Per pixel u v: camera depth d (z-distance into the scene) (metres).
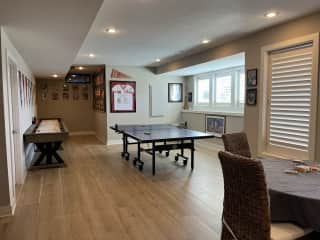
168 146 4.83
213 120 6.95
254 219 1.66
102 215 2.98
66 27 2.92
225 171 1.88
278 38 3.79
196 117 7.77
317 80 3.29
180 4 2.93
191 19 3.46
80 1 2.17
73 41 3.59
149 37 4.39
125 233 2.57
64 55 4.64
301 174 2.12
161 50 5.50
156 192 3.74
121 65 7.79
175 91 8.63
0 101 2.88
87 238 2.48
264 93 4.11
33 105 7.75
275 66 3.96
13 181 3.24
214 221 2.83
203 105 7.85
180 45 5.01
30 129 5.30
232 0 2.85
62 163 5.28
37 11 2.39
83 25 2.84
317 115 3.31
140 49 5.37
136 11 3.14
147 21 3.53
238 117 6.01
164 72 7.64
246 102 4.46
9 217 2.94
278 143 3.99
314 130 3.35
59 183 4.16
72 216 2.96
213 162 5.53
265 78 4.08
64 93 9.73
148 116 8.30
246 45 4.38
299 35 3.48
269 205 1.65
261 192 1.60
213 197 3.54
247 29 3.98
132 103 8.07
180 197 3.54
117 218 2.91
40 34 3.21
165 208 3.18
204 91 7.80
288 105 3.80
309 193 1.71
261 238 1.64
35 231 2.62
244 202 1.73
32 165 5.08
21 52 4.31
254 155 4.33
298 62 3.61
